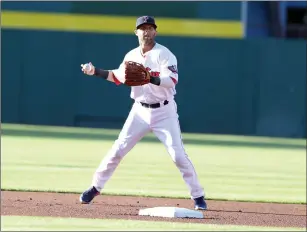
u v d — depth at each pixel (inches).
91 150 2156.7
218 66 2955.2
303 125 2960.1
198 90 2970.0
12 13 3129.9
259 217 1064.2
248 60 2945.4
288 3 3513.8
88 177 1555.1
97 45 2972.4
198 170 1800.0
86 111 3021.7
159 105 1037.2
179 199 1272.1
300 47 2933.1
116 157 1071.6
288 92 2950.3
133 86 1031.6
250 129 2972.4
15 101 3029.0
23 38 3002.0
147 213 1035.3
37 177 1529.3
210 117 2979.8
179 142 1050.1
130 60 1040.8
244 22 3179.1
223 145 2529.5
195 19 3186.5
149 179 1572.3
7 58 3014.3
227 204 1227.2
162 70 1019.3
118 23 3157.0
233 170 1820.9
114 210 1073.5
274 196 1373.0
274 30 3405.5
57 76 3011.8
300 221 1035.3
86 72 1045.8
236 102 2967.5
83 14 3161.9
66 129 2935.5
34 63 3014.3
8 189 1311.5
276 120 2965.1
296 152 2364.7
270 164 1991.9
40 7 3142.2
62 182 1457.9
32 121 3038.9
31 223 913.5
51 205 1101.7
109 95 3011.8
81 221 940.0
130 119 1058.1
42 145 2263.8
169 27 3184.1
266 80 2947.8
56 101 3024.1
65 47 2994.6
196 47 2945.4
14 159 1871.3
